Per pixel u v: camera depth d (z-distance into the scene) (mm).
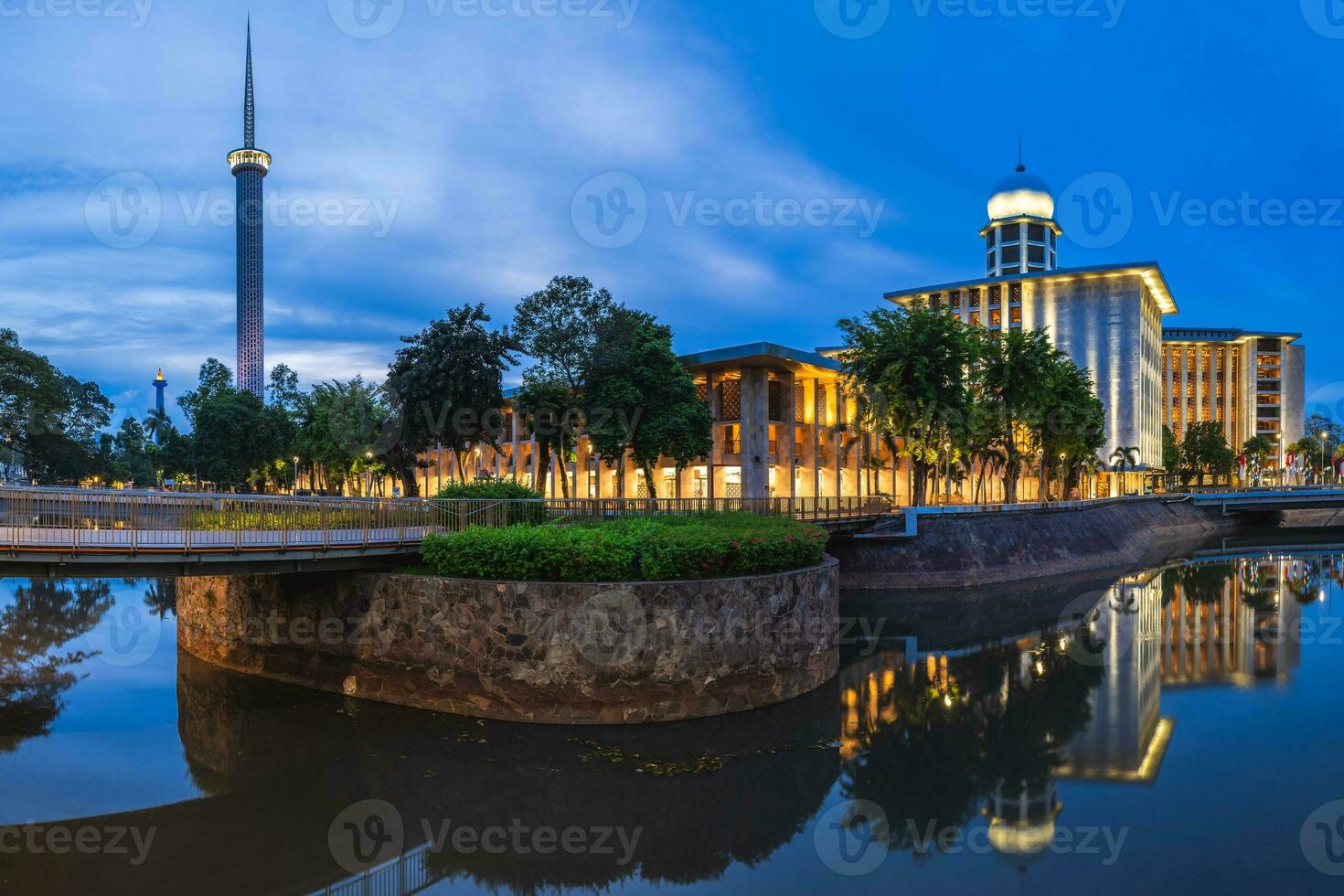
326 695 20922
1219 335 146125
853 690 23375
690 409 42594
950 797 15922
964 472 63406
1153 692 23547
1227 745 18906
